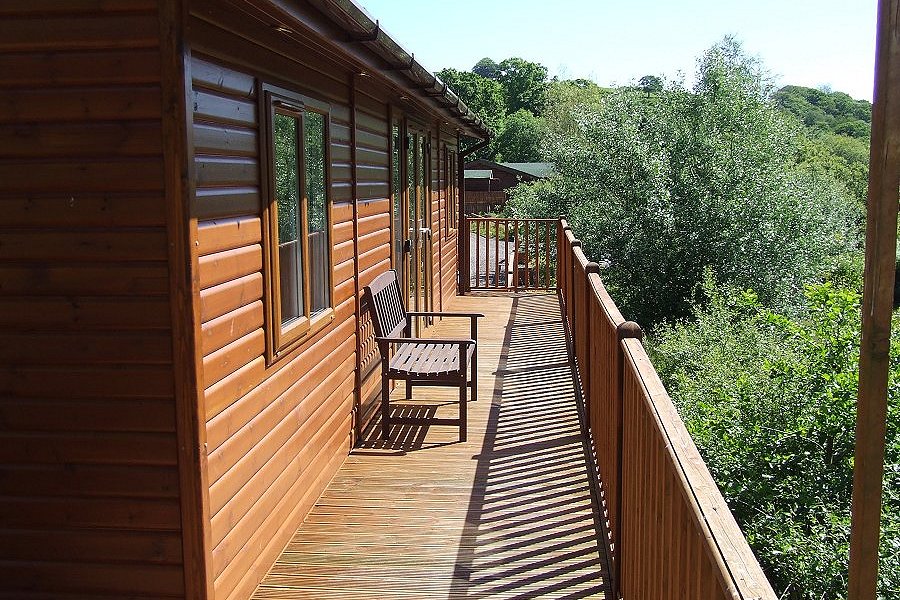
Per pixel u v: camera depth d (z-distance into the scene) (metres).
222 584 2.98
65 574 2.83
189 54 2.64
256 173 3.38
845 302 7.00
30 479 2.81
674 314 17.16
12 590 2.86
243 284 3.21
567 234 8.62
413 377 5.47
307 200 4.20
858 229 18.98
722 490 6.24
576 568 3.60
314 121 4.39
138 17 2.57
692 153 17.50
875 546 1.27
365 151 5.66
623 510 3.26
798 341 7.71
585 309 5.75
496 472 4.90
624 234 17.50
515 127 62.84
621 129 17.95
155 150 2.62
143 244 2.66
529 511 4.28
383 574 3.57
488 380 7.14
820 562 5.18
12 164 2.67
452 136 11.38
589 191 18.81
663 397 2.41
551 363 7.75
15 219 2.70
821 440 6.33
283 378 3.78
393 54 4.35
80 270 2.70
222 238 2.98
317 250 4.48
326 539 3.94
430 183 9.02
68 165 2.65
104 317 2.71
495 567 3.63
